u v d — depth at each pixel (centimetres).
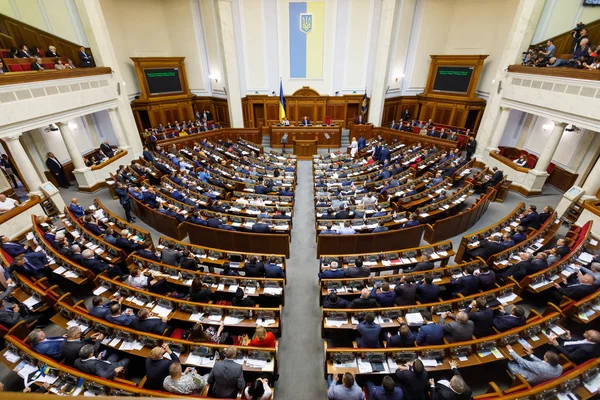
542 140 1444
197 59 2083
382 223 907
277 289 645
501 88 1422
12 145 955
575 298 618
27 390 444
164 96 2041
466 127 2086
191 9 1928
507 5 1688
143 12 1900
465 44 1953
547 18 1339
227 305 603
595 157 1157
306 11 1916
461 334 509
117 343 518
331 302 580
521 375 466
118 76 1475
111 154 1502
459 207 1138
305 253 936
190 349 502
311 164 1728
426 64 2103
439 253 774
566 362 489
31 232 905
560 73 1082
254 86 2128
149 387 457
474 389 529
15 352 492
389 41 1828
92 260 705
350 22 1934
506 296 628
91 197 1252
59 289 740
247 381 500
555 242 934
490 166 1498
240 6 1889
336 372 471
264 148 2014
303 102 2164
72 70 1181
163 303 598
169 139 1727
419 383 432
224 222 945
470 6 1867
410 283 627
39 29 1228
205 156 1559
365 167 1466
